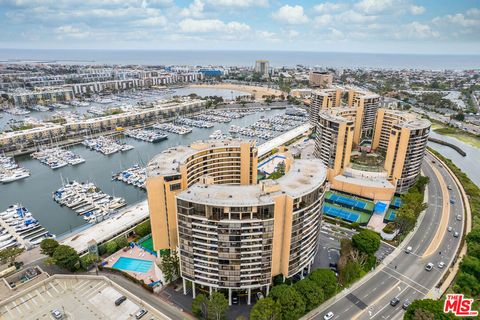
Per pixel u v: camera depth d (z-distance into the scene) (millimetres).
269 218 127438
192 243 133500
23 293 136625
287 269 140250
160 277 155125
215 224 126188
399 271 164250
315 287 135875
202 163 193000
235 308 140750
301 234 137875
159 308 140000
